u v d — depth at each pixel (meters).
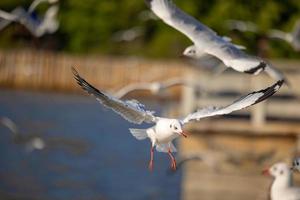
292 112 19.50
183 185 18.83
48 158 22.67
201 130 19.08
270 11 32.53
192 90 19.22
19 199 19.05
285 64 19.69
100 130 26.78
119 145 24.55
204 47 10.88
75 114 29.91
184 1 33.53
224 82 19.33
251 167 18.30
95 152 23.36
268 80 19.16
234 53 10.76
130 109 8.63
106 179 20.64
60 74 35.94
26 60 36.06
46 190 19.78
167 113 20.94
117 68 35.12
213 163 18.19
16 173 21.08
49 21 16.94
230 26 27.91
